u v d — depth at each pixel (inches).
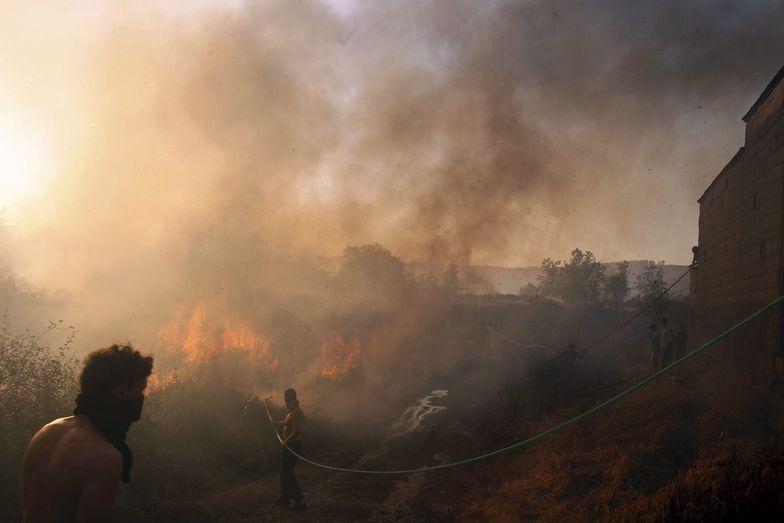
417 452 556.1
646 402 521.7
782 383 401.7
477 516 359.3
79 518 99.4
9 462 295.4
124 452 114.2
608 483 348.2
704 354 757.3
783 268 443.8
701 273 856.3
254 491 394.3
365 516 367.9
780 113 469.7
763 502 240.2
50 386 349.7
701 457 348.8
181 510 335.3
